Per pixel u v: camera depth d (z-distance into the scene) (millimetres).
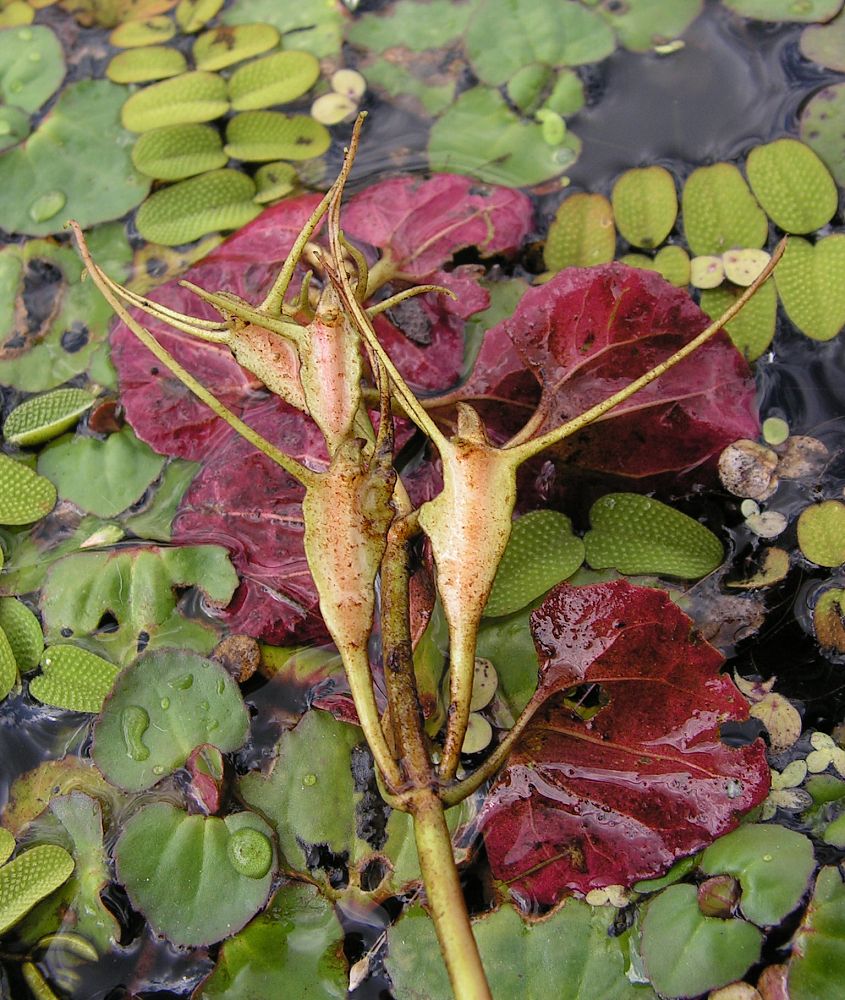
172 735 130
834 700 129
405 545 120
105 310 151
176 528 139
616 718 126
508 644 132
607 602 126
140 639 136
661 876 123
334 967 124
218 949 125
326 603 114
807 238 143
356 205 148
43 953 127
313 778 129
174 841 126
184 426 142
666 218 146
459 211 147
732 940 121
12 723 135
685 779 125
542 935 123
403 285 144
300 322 132
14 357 150
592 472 136
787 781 127
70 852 129
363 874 127
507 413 136
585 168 150
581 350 134
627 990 121
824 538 134
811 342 140
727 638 132
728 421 135
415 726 114
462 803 128
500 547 115
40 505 143
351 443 118
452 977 107
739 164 147
